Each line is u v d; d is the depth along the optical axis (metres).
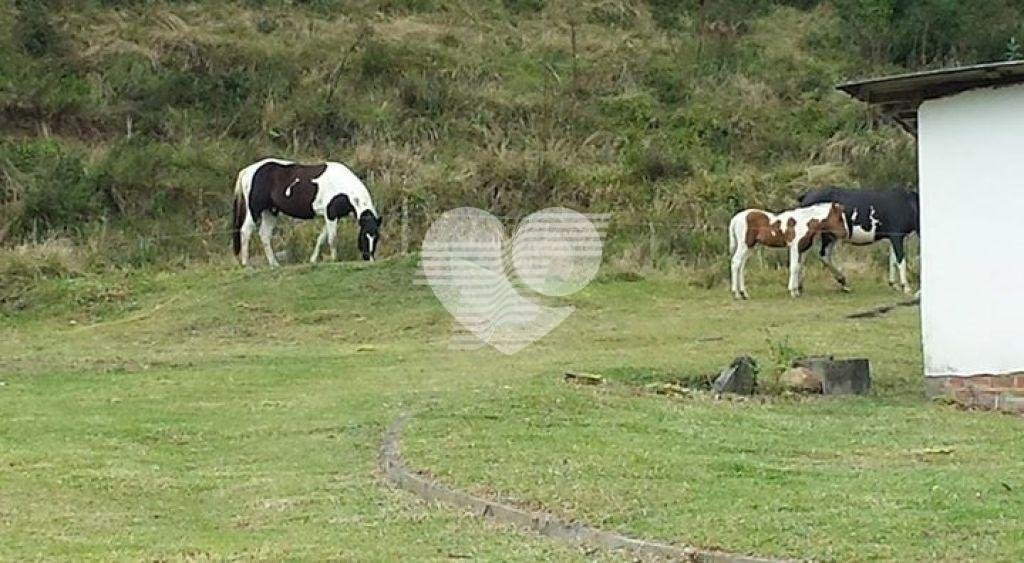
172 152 29.89
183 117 31.50
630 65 36.50
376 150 31.08
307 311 20.00
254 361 16.30
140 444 10.55
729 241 24.69
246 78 33.22
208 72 33.31
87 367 15.88
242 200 24.58
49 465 9.49
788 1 41.16
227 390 13.63
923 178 12.05
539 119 33.22
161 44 33.78
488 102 33.62
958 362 11.88
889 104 12.31
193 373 15.18
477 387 12.97
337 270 21.39
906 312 19.55
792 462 8.79
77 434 10.91
